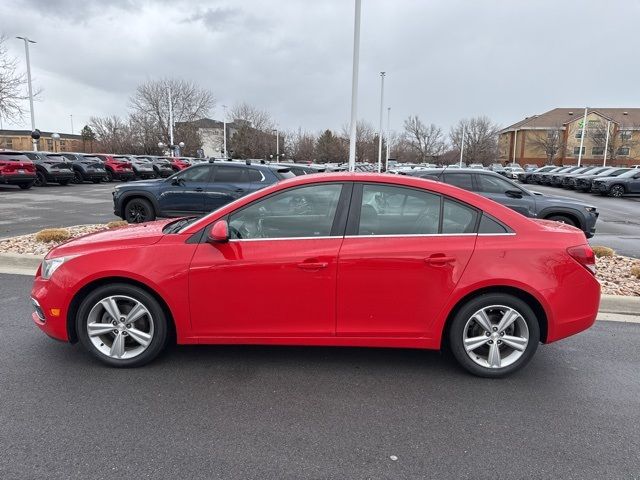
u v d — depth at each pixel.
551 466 2.69
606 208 19.72
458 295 3.58
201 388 3.52
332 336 3.67
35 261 7.02
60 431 2.94
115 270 3.60
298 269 3.57
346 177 3.74
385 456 2.76
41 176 24.28
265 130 72.75
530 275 3.56
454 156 84.81
